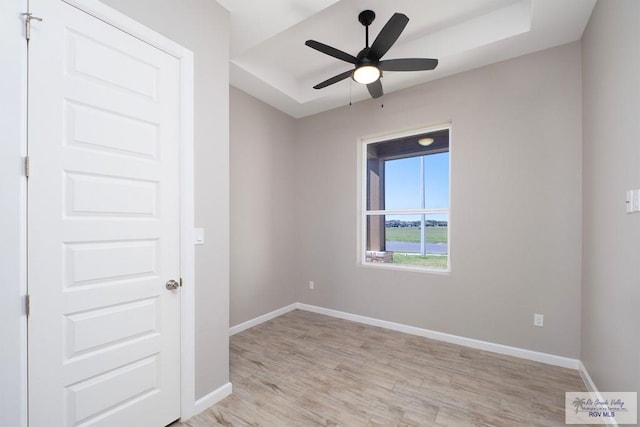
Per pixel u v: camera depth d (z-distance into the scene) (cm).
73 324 127
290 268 397
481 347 268
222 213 194
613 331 159
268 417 173
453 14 236
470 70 276
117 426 141
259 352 263
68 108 126
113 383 140
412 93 311
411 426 166
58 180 123
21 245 113
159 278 160
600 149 180
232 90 315
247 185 333
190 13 174
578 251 228
